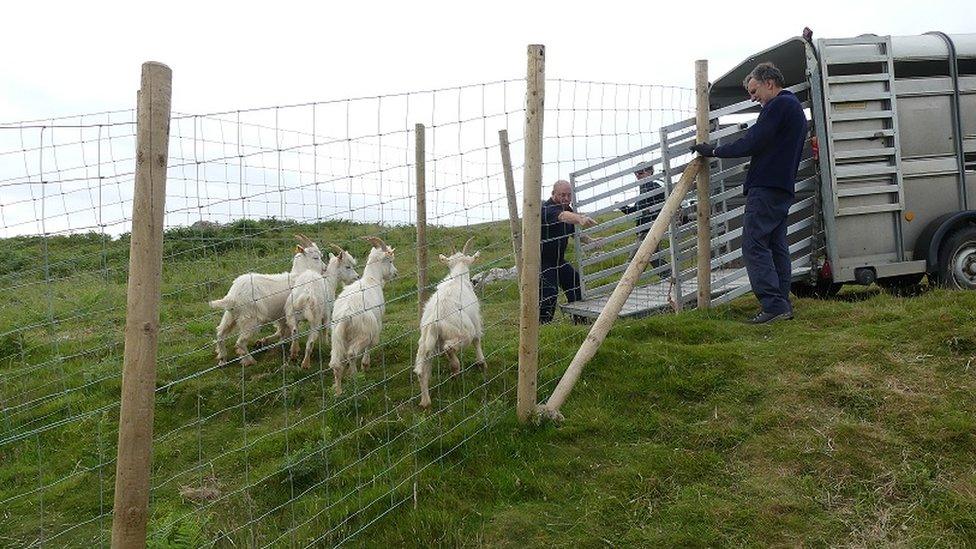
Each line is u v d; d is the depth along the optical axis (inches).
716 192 358.9
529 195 191.9
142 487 116.6
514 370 256.5
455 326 235.9
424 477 180.5
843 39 282.7
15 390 277.7
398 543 159.3
